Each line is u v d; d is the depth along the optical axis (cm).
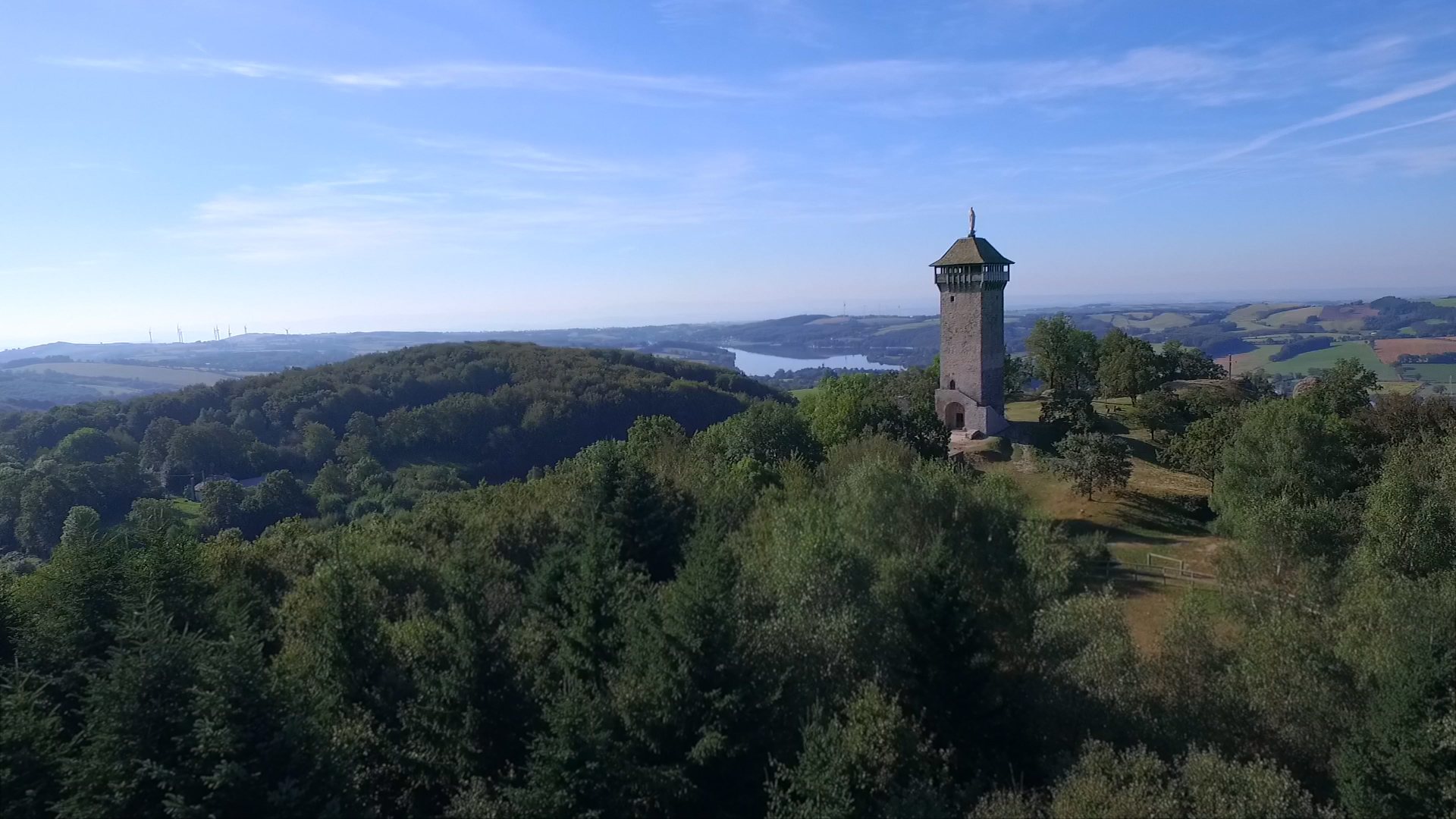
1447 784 2191
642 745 2411
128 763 1903
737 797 2409
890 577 3309
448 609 3189
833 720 2297
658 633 2552
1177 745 2555
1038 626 3139
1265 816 1984
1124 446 6488
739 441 6588
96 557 2834
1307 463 4634
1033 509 5500
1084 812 1988
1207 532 5725
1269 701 2647
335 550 3722
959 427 8350
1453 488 4159
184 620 2816
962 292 8219
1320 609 3130
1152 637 3756
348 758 2189
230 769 1848
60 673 2631
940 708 2700
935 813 2042
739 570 3525
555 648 2994
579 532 4338
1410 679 2345
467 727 2356
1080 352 10944
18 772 1955
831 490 4834
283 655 2814
